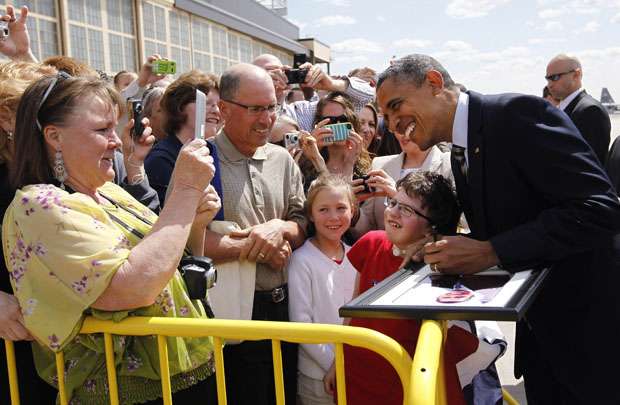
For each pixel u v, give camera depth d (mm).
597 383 1960
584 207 1790
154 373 1836
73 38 6480
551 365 2055
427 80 1985
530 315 2088
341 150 3572
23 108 1798
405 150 3529
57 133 1785
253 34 13695
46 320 1685
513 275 1816
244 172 2889
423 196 2238
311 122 4570
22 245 1699
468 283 1778
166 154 2975
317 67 4469
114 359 1763
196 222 2229
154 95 3812
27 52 3344
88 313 1756
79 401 1875
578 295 1985
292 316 2824
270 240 2725
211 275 1980
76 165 1812
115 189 2123
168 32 9023
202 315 2064
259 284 2836
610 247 1987
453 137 2029
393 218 2281
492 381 2336
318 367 2799
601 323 1955
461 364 2172
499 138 1927
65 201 1706
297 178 3160
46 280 1684
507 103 1926
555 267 2016
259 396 2799
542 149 1851
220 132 2979
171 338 1823
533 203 1965
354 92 4734
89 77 1867
